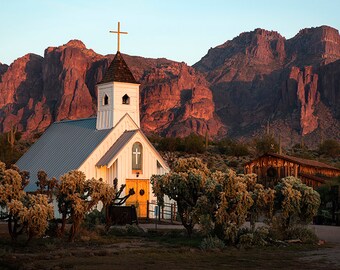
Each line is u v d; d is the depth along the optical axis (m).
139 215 42.81
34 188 43.44
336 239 30.58
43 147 49.75
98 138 44.09
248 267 21.25
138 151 43.38
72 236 27.64
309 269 20.84
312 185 54.94
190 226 30.06
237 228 26.94
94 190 28.23
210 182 27.98
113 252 24.17
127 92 45.53
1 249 24.28
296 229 28.61
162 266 21.28
